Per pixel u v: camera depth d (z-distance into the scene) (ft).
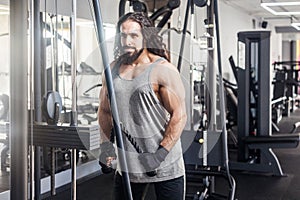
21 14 4.32
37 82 5.72
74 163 5.42
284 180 16.90
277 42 52.80
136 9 10.79
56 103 5.48
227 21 32.24
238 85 18.07
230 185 11.35
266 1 32.32
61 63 13.87
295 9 37.47
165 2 18.02
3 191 13.64
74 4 5.69
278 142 17.49
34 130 5.26
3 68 14.83
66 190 14.80
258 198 14.52
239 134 18.21
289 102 39.81
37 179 5.72
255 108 18.16
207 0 11.61
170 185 6.29
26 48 4.40
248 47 17.79
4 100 14.49
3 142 14.49
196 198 12.62
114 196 6.59
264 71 17.81
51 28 14.02
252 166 17.98
